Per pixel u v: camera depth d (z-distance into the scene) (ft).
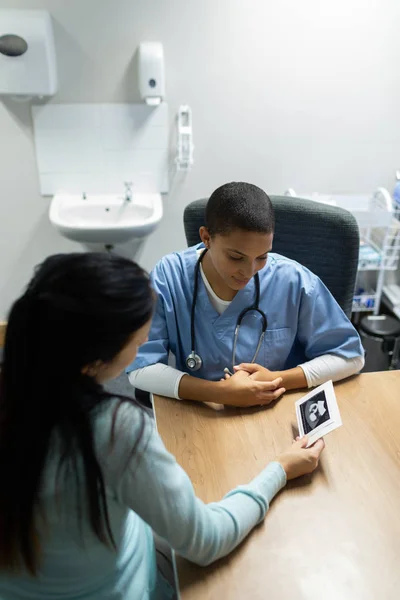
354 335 4.25
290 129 8.34
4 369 2.13
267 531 2.93
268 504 3.02
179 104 8.02
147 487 2.30
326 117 8.28
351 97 8.15
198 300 4.11
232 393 3.80
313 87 8.03
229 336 4.15
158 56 7.37
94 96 7.86
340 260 4.95
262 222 3.39
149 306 2.23
